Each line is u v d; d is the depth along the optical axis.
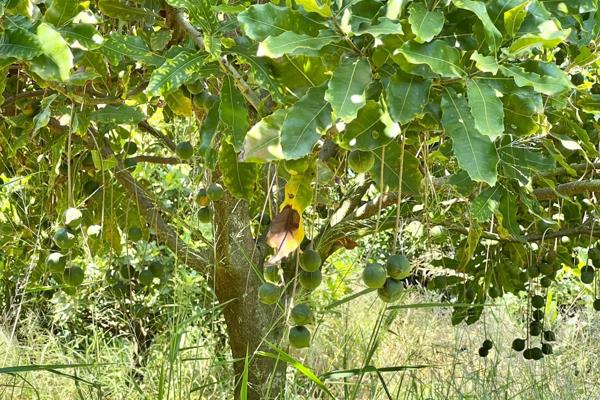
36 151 3.54
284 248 1.99
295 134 1.71
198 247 4.73
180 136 3.70
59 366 2.54
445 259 4.30
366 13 1.75
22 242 3.96
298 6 1.82
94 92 2.80
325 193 3.17
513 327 5.92
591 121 2.97
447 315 6.12
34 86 3.20
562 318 6.49
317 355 5.10
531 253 3.89
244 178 2.37
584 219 3.89
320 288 4.80
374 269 1.90
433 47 1.58
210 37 1.93
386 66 1.74
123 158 3.56
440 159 2.84
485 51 1.70
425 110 1.74
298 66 1.91
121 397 4.15
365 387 4.38
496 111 1.55
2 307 5.49
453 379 4.30
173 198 5.19
